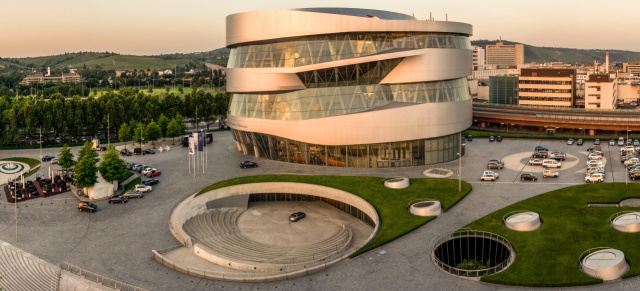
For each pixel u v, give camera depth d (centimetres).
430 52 9400
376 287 4797
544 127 13875
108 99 14425
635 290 4519
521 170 9019
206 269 5441
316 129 9431
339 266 5284
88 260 5709
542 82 18488
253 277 5053
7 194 8581
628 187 7544
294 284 4941
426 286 4781
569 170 8931
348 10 10544
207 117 15575
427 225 6312
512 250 5500
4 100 14400
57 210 7600
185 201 7688
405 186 7988
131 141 13788
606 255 5053
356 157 9562
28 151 12494
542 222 6216
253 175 9050
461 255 5909
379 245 5712
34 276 5456
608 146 11194
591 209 6562
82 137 14725
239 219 7706
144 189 8288
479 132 13325
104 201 7962
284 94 9838
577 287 4641
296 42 9569
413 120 9350
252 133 10469
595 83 17950
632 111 13512
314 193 8188
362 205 7331
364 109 9331
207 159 10650
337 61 9050
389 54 9025
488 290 4672
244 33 9900
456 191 7625
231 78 10556
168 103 15375
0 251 6072
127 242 6241
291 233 7050
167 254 5869
